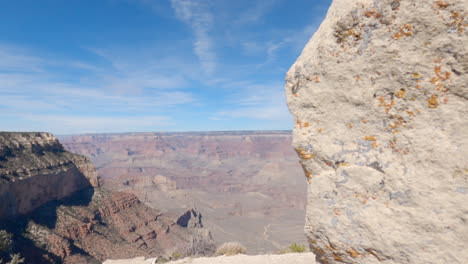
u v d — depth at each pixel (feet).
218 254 41.68
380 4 10.16
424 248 9.39
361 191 10.66
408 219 9.68
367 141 10.73
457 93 9.09
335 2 12.18
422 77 9.57
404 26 9.76
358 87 10.75
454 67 9.04
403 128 10.02
